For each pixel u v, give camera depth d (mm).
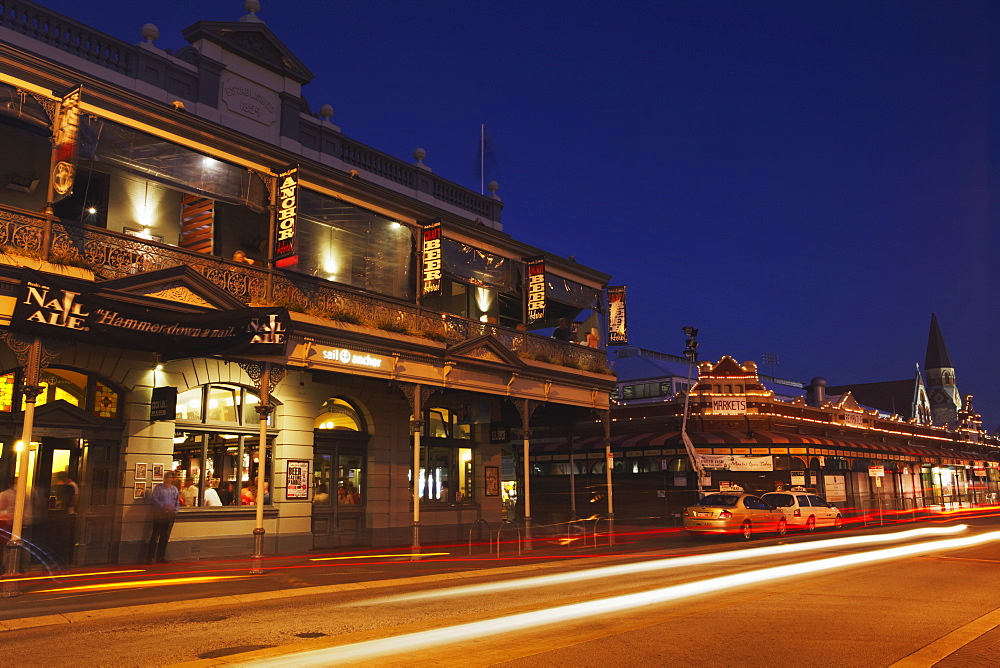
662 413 41312
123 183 16844
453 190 25781
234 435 18219
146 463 16141
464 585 13273
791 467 38500
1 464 14305
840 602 11281
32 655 7730
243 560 16641
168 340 14383
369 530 21109
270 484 18844
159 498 15570
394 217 20234
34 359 12797
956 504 58250
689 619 9828
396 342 18672
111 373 15812
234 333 15078
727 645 8273
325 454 20625
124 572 14188
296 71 21469
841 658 7695
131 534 15734
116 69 17641
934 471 59094
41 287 12703
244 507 17938
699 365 40531
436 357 19938
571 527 26109
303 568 15570
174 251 15180
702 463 37625
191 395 17500
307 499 19234
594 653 7848
